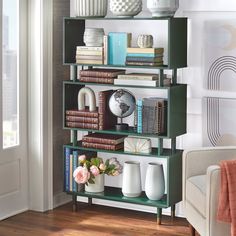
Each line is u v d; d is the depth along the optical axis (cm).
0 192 709
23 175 735
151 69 729
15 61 718
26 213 731
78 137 764
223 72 696
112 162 725
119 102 707
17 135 726
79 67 757
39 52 726
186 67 708
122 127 718
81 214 730
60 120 752
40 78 728
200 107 708
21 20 720
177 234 681
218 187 589
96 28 716
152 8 686
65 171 734
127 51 695
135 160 739
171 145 707
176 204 725
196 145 714
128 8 696
